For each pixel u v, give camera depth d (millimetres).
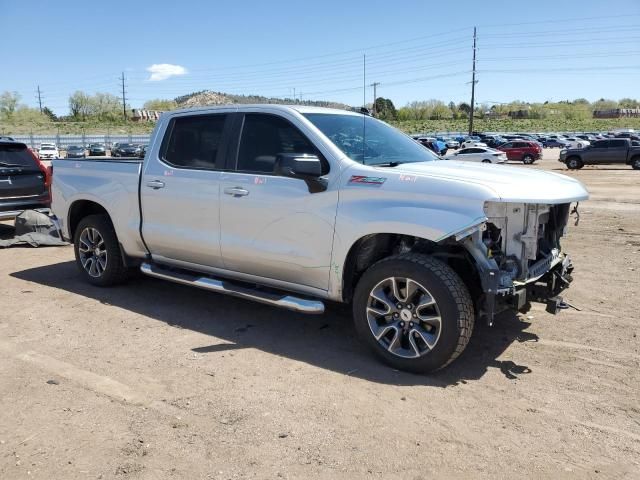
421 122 123750
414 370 3928
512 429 3223
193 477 2795
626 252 7754
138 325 4977
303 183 4336
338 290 4258
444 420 3318
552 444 3074
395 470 2842
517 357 4246
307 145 4402
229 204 4730
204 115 5121
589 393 3666
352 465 2881
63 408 3479
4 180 8578
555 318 5094
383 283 3994
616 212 11953
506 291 3791
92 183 5961
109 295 5895
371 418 3340
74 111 119188
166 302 5656
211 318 5172
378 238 4246
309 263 4328
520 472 2822
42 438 3145
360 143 4602
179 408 3473
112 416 3381
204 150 5043
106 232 5922
